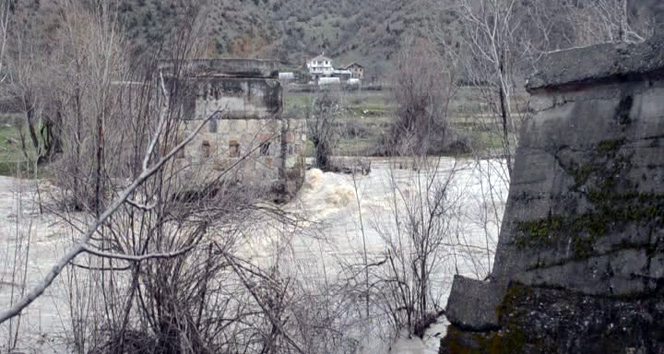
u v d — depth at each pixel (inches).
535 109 145.9
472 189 375.6
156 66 191.5
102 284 180.1
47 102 412.8
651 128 124.5
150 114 190.7
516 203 146.3
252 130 487.5
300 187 514.6
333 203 458.0
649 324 119.9
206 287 177.9
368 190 495.2
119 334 176.7
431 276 271.3
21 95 418.6
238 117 485.1
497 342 141.8
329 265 262.8
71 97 219.5
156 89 192.7
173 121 189.6
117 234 189.5
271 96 501.0
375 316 216.7
